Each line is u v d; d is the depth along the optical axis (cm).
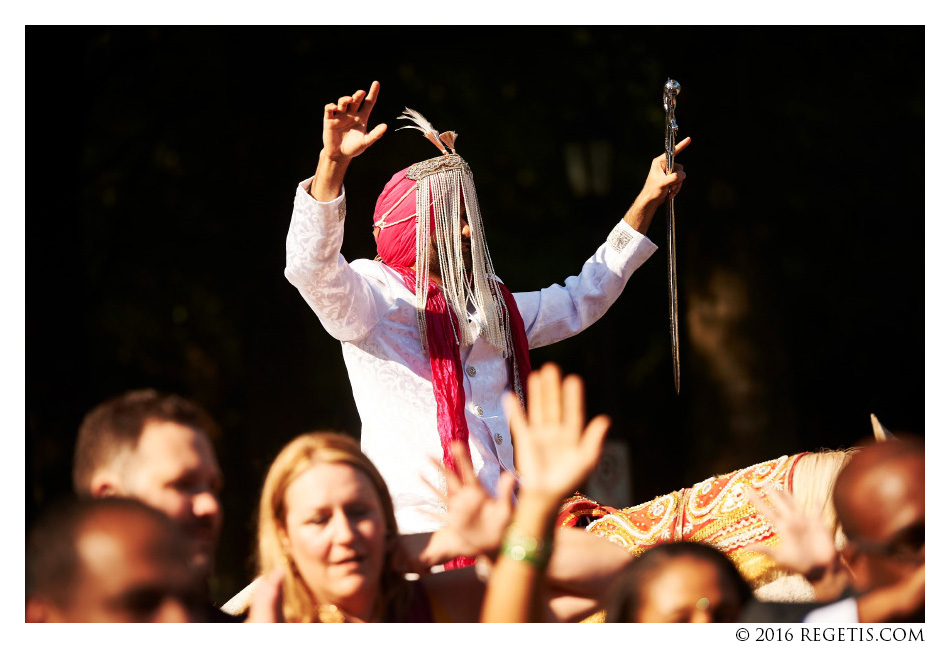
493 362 728
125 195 1947
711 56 1695
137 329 2230
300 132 1878
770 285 1702
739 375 1673
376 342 700
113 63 1712
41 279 1540
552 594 534
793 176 1973
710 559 462
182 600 423
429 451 688
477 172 2148
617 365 2228
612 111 2006
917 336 2192
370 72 1930
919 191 2047
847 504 494
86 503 427
